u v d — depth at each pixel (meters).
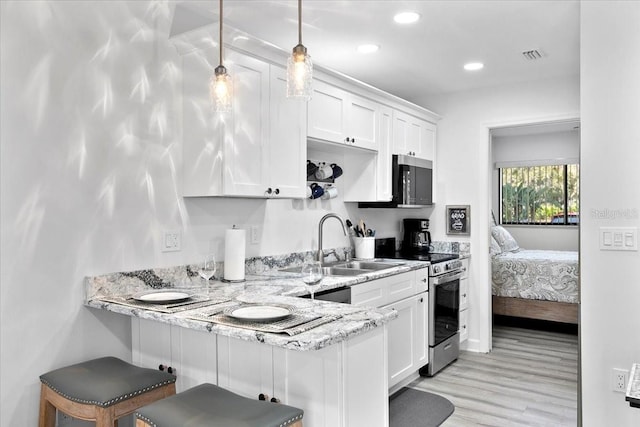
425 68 3.91
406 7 2.75
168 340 2.18
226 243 2.81
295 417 1.56
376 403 1.85
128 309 2.00
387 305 3.27
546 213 7.09
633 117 2.46
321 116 3.27
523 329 5.33
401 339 3.43
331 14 2.83
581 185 2.58
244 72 2.63
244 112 2.63
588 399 2.58
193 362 2.07
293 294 2.43
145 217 2.50
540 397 3.30
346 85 3.50
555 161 6.92
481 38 3.24
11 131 1.98
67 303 2.17
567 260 5.10
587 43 2.56
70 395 1.82
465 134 4.62
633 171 2.46
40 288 2.08
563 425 2.85
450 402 3.22
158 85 2.58
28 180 2.04
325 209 3.85
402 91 4.66
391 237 4.75
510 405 3.16
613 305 2.51
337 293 2.77
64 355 2.16
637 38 2.45
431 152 4.68
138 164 2.47
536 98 4.26
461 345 4.54
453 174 4.68
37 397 2.06
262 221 3.24
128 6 2.43
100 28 2.31
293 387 1.77
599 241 2.54
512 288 5.26
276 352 1.81
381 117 3.93
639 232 2.44
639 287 2.45
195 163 2.64
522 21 2.96
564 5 2.74
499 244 5.99
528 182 7.21
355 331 1.63
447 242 4.70
